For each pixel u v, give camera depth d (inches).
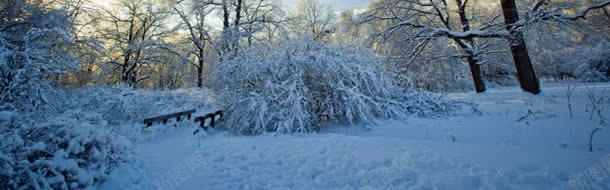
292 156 173.2
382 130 261.9
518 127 226.5
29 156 110.0
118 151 146.7
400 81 377.1
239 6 708.0
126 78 748.6
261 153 185.2
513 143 188.9
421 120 285.4
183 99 487.5
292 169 152.3
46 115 213.5
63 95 331.3
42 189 102.3
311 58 300.0
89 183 117.8
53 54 293.7
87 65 525.0
